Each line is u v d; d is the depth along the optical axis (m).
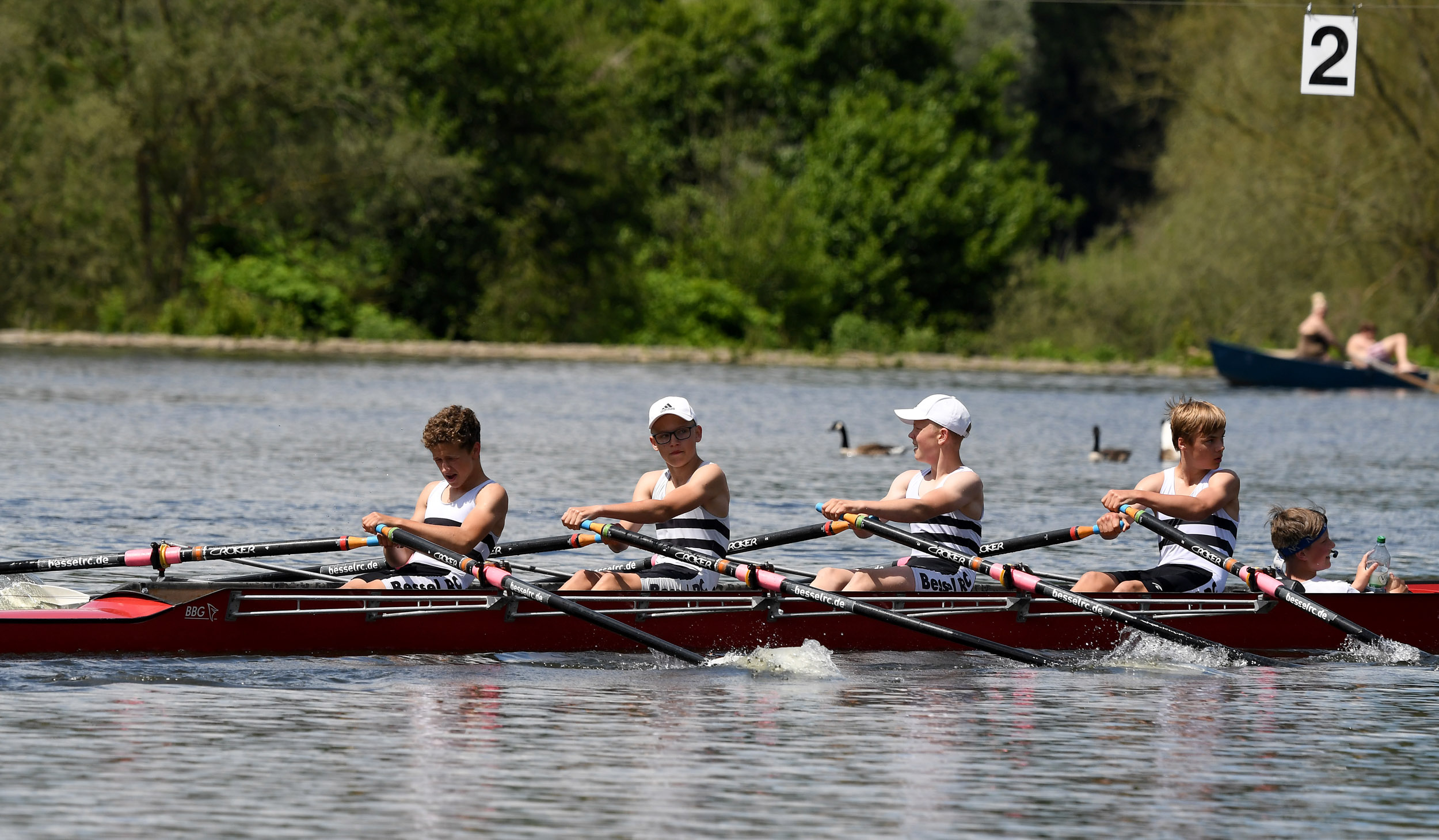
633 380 136.38
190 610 32.00
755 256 195.88
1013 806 22.38
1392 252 175.25
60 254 168.38
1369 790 23.55
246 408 94.56
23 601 34.00
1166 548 37.00
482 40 181.62
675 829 21.00
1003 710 29.06
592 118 191.12
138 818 21.06
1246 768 24.77
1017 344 194.88
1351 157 172.75
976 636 34.66
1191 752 25.78
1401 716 29.00
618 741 25.84
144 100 164.12
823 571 35.19
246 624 32.34
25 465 63.34
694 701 29.39
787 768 24.28
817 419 101.62
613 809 21.84
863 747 25.77
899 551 48.44
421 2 182.25
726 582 37.06
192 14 167.12
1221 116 177.25
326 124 174.12
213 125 172.12
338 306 180.00
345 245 185.12
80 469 62.81
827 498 61.06
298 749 24.80
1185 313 186.75
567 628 33.91
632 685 30.88
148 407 93.12
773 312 198.88
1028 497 63.44
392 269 186.88
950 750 25.62
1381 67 168.00
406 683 30.28
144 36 161.50
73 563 33.41
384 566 35.56
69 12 164.38
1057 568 46.69
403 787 22.73
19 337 159.62
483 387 121.06
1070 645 35.91
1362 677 33.31
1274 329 182.50
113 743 24.95
